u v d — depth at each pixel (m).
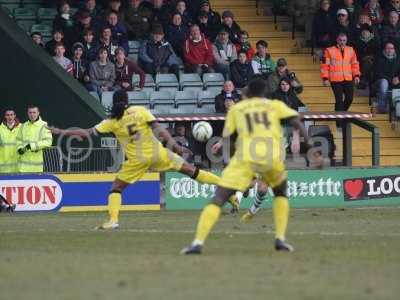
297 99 66.00
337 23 74.75
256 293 26.84
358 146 69.62
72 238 40.44
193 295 26.56
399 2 76.56
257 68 70.44
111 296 26.47
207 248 36.28
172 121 59.47
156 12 73.62
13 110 58.69
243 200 57.56
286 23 79.69
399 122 71.31
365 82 74.56
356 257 33.81
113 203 45.31
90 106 60.84
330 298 26.05
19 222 49.38
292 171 59.34
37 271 30.83
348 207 59.16
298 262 32.47
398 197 60.97
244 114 34.78
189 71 71.00
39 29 72.81
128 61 68.06
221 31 71.81
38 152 57.16
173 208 58.28
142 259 33.28
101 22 70.06
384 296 26.28
